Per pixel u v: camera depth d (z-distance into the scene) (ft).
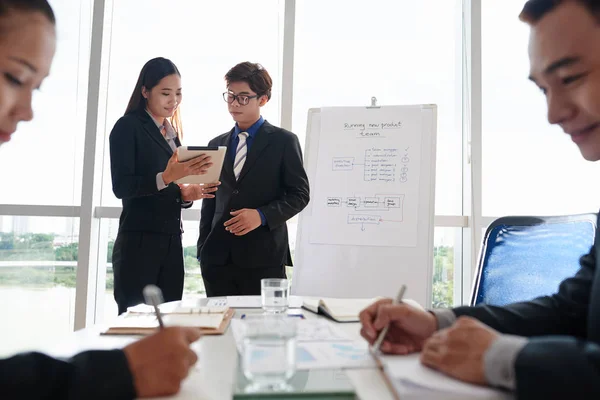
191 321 3.46
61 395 1.93
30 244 9.29
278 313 4.00
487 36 9.84
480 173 9.56
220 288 6.86
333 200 7.81
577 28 4.75
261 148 7.00
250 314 3.97
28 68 8.54
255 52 9.78
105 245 9.75
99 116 9.44
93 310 9.46
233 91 7.05
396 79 9.93
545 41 5.04
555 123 5.05
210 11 9.75
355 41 9.93
